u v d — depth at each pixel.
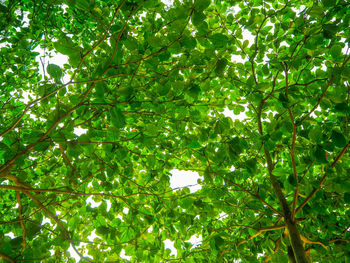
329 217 3.27
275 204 3.74
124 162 2.93
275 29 2.87
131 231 2.53
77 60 1.68
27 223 2.26
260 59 3.13
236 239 3.23
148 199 3.18
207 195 2.81
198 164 3.61
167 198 2.88
